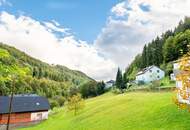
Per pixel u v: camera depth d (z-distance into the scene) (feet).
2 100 273.75
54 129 187.01
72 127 170.60
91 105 267.39
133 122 131.54
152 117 127.95
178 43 469.57
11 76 40.14
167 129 103.81
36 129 217.56
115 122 144.66
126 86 473.26
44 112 293.43
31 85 531.09
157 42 615.16
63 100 466.29
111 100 257.55
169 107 131.75
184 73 51.75
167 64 476.54
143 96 225.56
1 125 260.42
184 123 104.32
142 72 465.88
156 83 321.32
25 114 277.85
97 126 148.66
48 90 580.30
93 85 485.56
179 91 53.21
